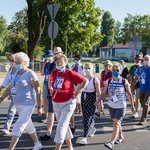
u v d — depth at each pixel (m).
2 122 9.54
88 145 7.18
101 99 7.10
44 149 6.76
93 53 122.25
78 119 10.12
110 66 10.12
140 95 9.59
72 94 5.94
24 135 7.95
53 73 6.06
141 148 7.01
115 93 6.76
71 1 30.28
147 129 8.95
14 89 5.93
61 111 5.94
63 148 6.84
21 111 5.95
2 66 25.17
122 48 99.62
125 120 10.13
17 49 59.84
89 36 46.59
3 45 84.56
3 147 6.93
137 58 11.34
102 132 8.50
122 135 7.57
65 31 44.66
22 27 64.19
